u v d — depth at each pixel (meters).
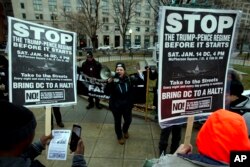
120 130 4.27
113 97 4.15
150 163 1.54
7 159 0.94
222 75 2.19
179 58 2.02
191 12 1.94
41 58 2.42
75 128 1.86
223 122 1.09
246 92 4.29
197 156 1.15
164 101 2.07
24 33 2.31
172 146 3.74
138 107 6.08
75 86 2.63
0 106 0.98
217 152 1.07
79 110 6.23
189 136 2.20
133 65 16.98
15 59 2.29
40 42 2.40
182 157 1.19
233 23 2.07
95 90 5.99
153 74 5.31
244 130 1.09
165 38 1.94
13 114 0.98
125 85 4.07
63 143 2.09
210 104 2.22
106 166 3.64
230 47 2.14
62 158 2.07
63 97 2.55
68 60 2.60
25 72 2.34
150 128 5.02
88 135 4.71
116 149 4.15
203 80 2.14
